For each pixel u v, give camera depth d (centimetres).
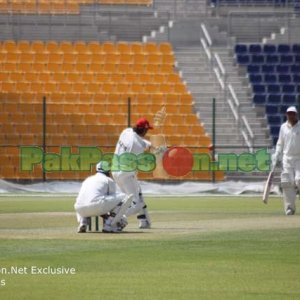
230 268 5241
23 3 17262
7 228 7319
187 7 17650
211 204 10844
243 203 11069
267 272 5116
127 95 15488
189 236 6756
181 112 15350
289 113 9131
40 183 13762
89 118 15125
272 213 9231
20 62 15988
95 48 16350
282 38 17212
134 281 4831
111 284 4747
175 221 8119
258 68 16362
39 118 15075
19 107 15188
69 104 15288
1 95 15300
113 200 6931
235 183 13525
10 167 14238
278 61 16500
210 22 17225
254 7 17888
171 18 17362
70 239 6494
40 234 6825
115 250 5922
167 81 15888
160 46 16488
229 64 16425
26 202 10962
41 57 16125
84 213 6938
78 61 16088
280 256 5703
